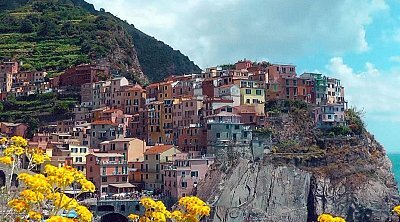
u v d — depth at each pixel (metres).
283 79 197.62
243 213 155.62
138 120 198.50
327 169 166.62
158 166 167.12
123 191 163.50
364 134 183.00
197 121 182.88
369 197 161.88
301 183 163.00
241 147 169.00
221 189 157.25
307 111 188.38
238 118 174.88
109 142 176.88
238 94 188.25
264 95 193.62
